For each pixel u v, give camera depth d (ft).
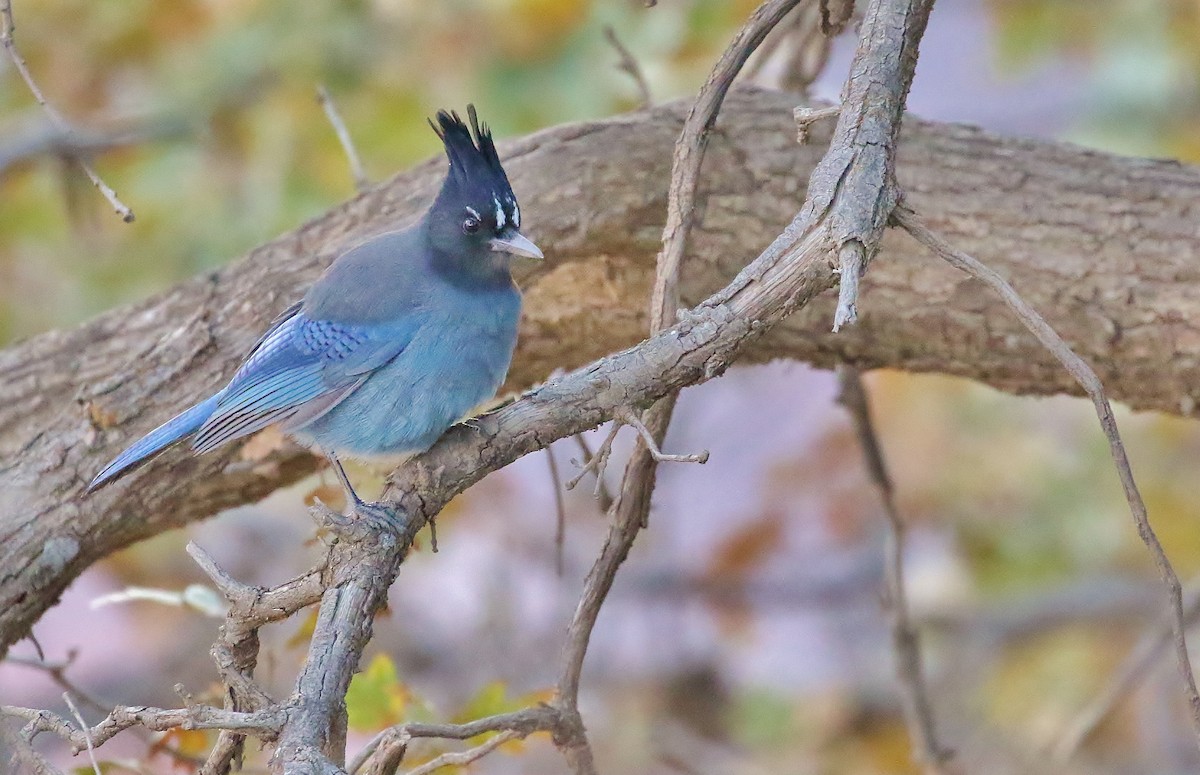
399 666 48.83
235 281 30.71
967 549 49.14
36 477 29.07
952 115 57.06
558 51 41.83
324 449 28.35
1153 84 46.62
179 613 49.19
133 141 42.98
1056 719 45.70
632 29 41.70
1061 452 48.14
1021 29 46.57
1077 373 21.48
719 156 30.25
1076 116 52.70
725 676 50.70
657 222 30.42
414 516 22.93
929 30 60.44
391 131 42.86
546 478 51.34
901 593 34.86
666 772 45.68
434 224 27.81
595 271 31.04
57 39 43.91
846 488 50.52
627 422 22.18
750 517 51.72
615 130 30.89
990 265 28.73
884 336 29.60
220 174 44.65
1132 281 28.12
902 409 49.26
